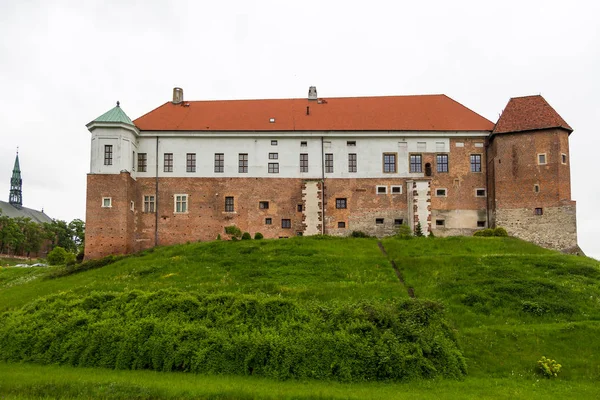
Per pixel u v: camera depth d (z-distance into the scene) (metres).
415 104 68.00
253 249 45.47
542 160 57.06
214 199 61.44
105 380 21.33
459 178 61.94
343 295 32.56
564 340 26.09
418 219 59.56
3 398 19.28
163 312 27.22
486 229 55.69
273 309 26.95
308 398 19.36
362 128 62.91
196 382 21.17
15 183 155.50
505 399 19.56
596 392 20.73
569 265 38.31
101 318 27.36
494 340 26.27
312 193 61.53
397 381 22.00
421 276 37.16
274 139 62.72
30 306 30.84
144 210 60.91
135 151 60.94
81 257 57.47
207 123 64.12
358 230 61.19
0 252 123.62
